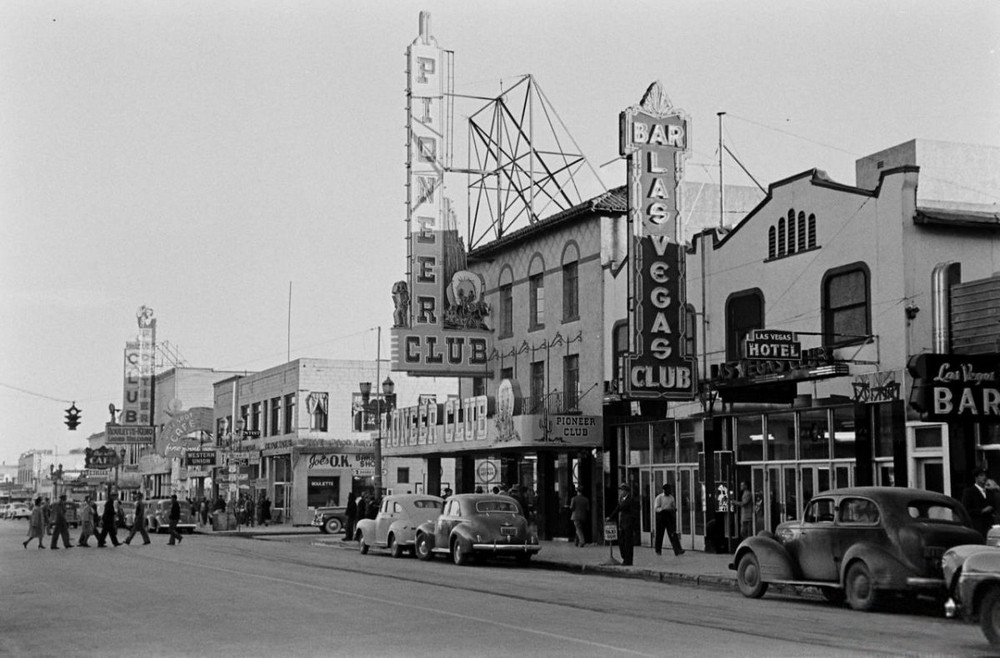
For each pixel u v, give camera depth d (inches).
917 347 928.9
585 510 1295.5
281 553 1299.2
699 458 1189.7
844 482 992.9
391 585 811.4
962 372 820.0
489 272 1644.9
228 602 682.2
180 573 938.1
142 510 1547.7
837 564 677.9
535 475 1545.3
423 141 1567.4
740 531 1116.5
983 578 495.8
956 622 595.5
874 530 654.5
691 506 1208.2
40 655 467.5
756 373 1005.2
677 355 1160.2
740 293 1140.5
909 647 487.2
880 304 957.2
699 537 1190.9
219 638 514.3
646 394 1143.0
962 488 864.9
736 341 1146.0
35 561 1119.6
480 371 1573.6
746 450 1128.8
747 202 1503.4
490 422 1408.7
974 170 1145.4
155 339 3843.5
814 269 1039.0
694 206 1467.8
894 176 951.0
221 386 3026.6
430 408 1594.5
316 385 2389.3
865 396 960.9
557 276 1465.3
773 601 721.6
